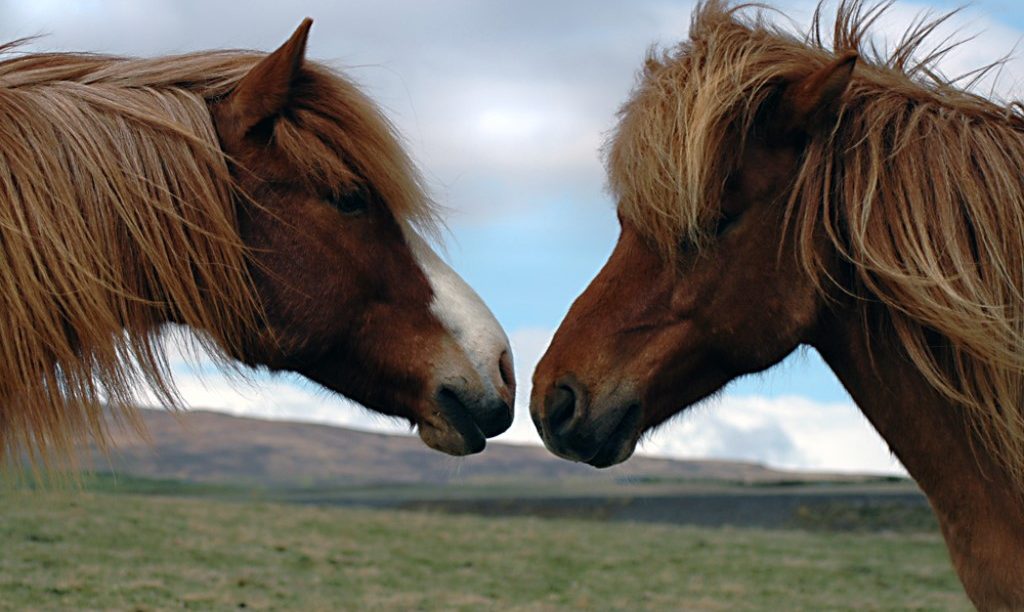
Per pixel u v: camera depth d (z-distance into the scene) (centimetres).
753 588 696
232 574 645
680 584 707
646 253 307
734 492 1673
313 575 671
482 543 860
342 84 337
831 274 294
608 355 305
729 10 320
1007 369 275
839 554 851
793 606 637
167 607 535
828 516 1208
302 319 330
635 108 306
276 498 1622
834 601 653
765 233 296
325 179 327
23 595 534
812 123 292
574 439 306
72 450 308
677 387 311
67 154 298
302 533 841
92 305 293
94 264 297
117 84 322
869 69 311
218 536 779
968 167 281
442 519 1016
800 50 308
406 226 346
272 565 691
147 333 311
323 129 327
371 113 337
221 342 323
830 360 316
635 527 1028
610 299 309
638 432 311
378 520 965
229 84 334
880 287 288
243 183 323
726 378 316
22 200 289
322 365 346
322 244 329
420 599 621
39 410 299
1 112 295
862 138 288
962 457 293
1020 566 285
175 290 307
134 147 306
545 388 311
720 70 295
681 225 290
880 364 300
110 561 641
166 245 307
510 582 696
